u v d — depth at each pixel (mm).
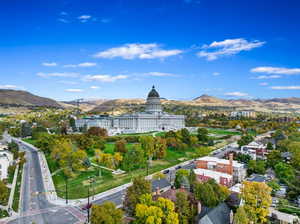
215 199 89688
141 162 151125
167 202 76375
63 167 143875
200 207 81750
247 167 143125
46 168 153625
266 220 82000
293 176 117875
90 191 114375
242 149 192625
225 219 77375
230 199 94875
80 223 83000
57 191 113688
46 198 105188
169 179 132250
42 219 85625
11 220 84438
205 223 74312
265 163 154125
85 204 99562
